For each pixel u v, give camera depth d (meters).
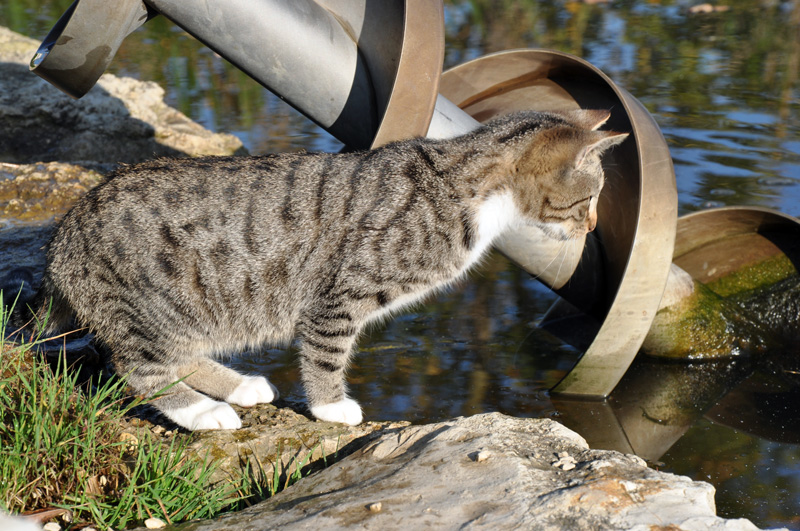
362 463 1.79
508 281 2.27
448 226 1.89
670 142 2.65
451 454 1.76
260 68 2.04
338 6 2.06
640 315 1.98
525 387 2.02
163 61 3.69
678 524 1.66
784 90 3.19
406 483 1.73
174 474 1.76
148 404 1.92
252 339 1.92
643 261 1.97
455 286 2.25
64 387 1.80
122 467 1.77
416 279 1.89
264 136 2.80
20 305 1.95
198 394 1.89
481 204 1.91
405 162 1.90
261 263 1.88
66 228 1.88
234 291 1.88
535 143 1.92
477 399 1.99
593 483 1.71
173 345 1.88
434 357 2.07
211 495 1.76
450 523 1.68
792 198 2.40
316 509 1.71
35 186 2.35
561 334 2.14
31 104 2.61
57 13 4.44
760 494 1.85
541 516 1.67
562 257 2.10
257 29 2.01
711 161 2.55
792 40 3.93
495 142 1.92
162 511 1.73
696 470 1.89
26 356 1.88
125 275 1.86
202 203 1.87
